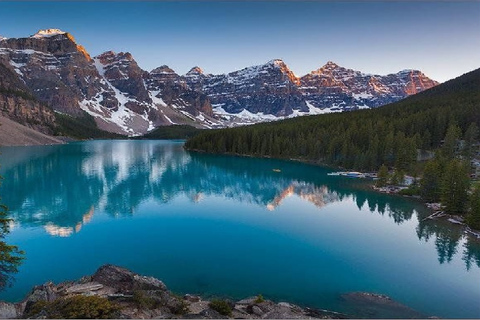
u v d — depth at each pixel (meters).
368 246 49.03
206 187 95.62
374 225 59.66
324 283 36.75
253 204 76.12
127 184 98.19
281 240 51.72
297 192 89.12
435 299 33.34
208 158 167.38
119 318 20.03
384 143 123.38
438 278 38.34
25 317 20.66
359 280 37.62
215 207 73.12
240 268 40.84
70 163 140.00
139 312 23.12
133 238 52.09
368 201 78.31
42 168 123.81
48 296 23.95
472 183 81.44
